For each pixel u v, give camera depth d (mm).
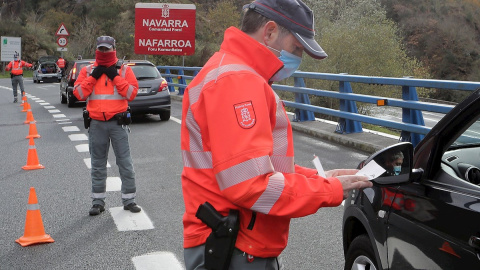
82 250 5293
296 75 12828
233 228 2049
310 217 6254
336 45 27062
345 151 10094
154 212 6516
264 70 2098
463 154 2881
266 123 1968
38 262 5000
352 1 39062
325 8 38969
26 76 59125
